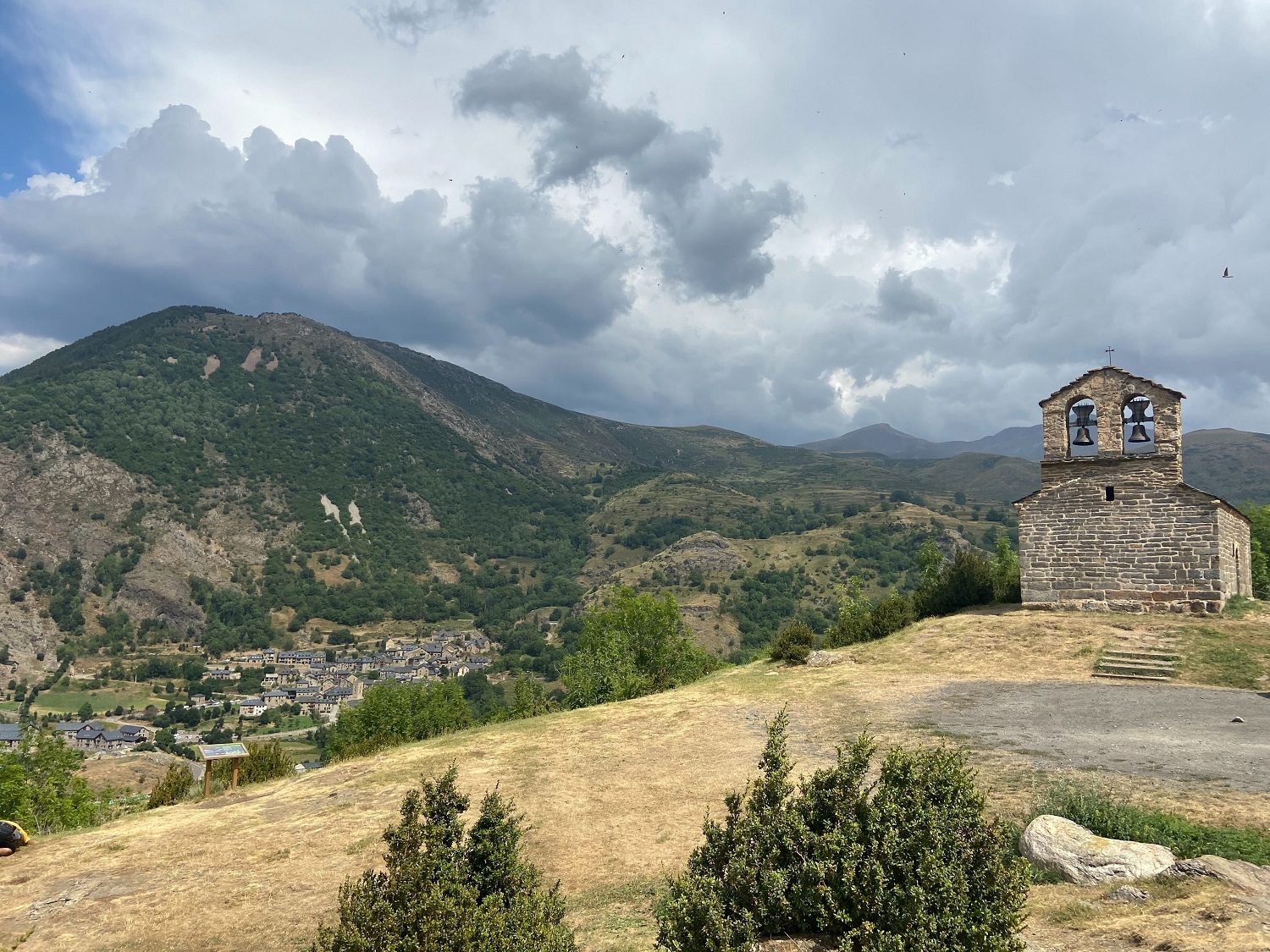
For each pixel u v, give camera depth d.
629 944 10.03
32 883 14.91
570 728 23.56
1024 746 16.97
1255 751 15.60
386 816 17.25
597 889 12.74
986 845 7.40
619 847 14.63
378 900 8.26
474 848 9.07
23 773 32.50
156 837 17.27
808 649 31.47
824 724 21.19
